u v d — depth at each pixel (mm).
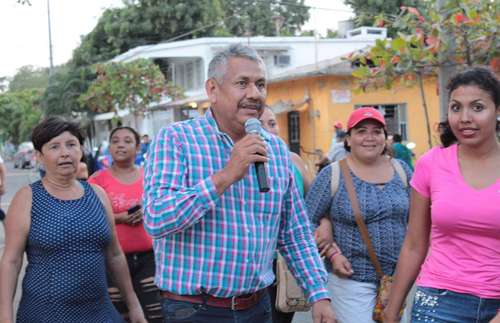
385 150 4797
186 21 40781
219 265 3230
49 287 3834
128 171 5832
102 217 4035
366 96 19438
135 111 25750
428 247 3758
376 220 4500
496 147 3463
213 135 3332
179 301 3279
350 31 32094
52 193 3986
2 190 9852
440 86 7172
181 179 3211
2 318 3740
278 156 3521
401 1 30656
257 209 3336
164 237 3258
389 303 3832
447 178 3475
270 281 3475
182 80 34062
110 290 5188
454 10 6887
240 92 3244
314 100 19734
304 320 6934
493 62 6926
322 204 4641
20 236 3863
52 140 3973
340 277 4555
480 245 3350
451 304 3414
